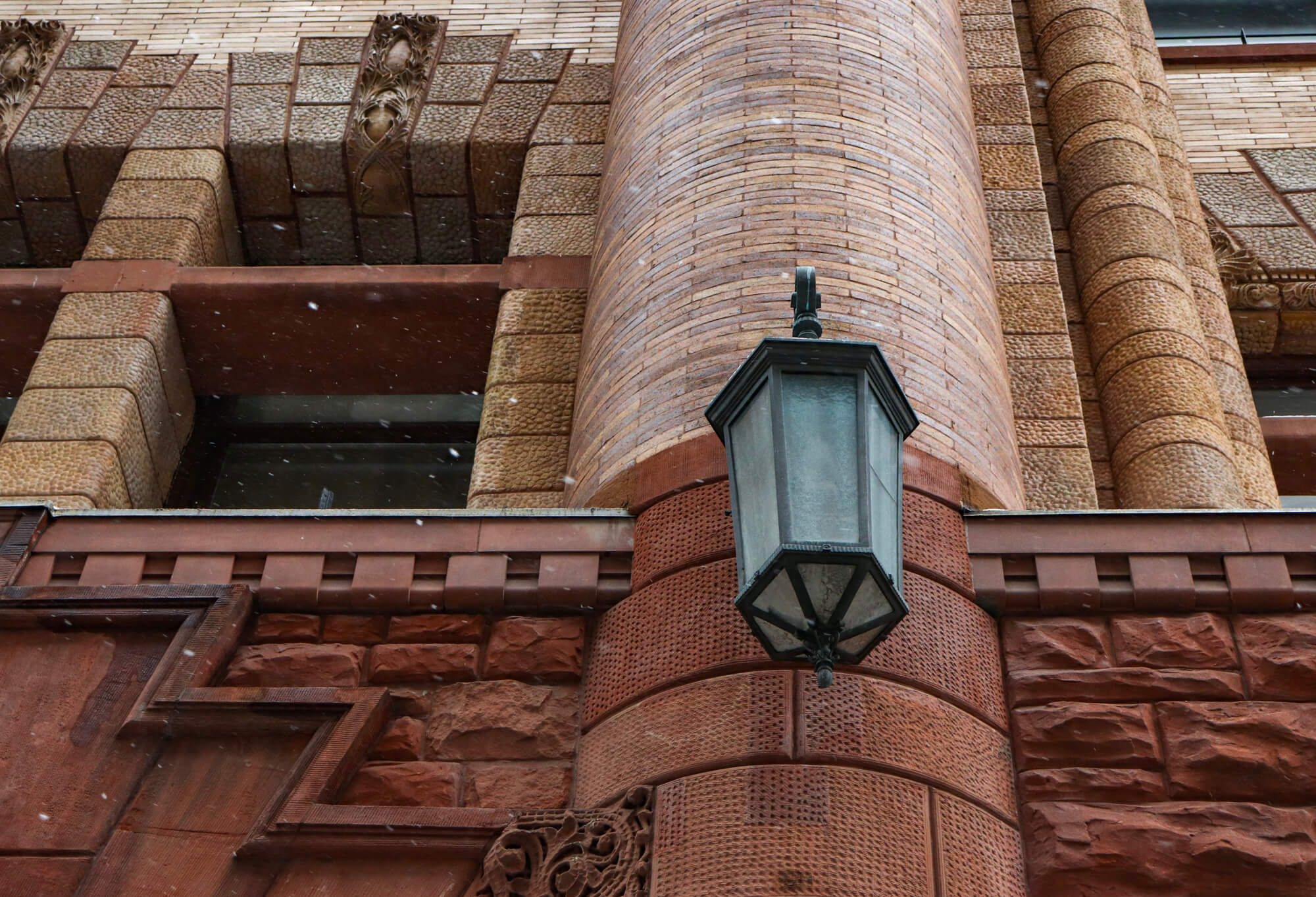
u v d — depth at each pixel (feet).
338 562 25.85
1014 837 22.12
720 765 21.30
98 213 43.01
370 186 42.37
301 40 45.93
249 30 46.57
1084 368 36.40
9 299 38.29
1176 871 21.67
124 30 46.88
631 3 39.24
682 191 30.07
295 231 43.24
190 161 41.88
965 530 24.98
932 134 31.99
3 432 39.75
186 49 46.03
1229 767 22.67
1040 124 43.37
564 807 22.79
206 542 26.27
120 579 25.90
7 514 26.73
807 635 19.17
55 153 42.63
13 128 43.50
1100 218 39.06
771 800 20.75
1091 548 24.73
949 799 21.57
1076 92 43.06
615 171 33.24
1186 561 24.58
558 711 23.95
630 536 25.25
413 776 23.34
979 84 42.47
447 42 45.37
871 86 31.78
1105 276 37.60
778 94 31.12
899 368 26.40
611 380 27.96
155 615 25.31
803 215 28.45
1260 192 45.44
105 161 42.73
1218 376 37.01
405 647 24.97
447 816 22.27
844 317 26.73
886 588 19.17
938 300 28.35
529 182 40.57
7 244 43.60
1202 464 32.81
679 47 33.91
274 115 43.37
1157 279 37.14
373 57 45.03
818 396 20.29
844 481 19.54
